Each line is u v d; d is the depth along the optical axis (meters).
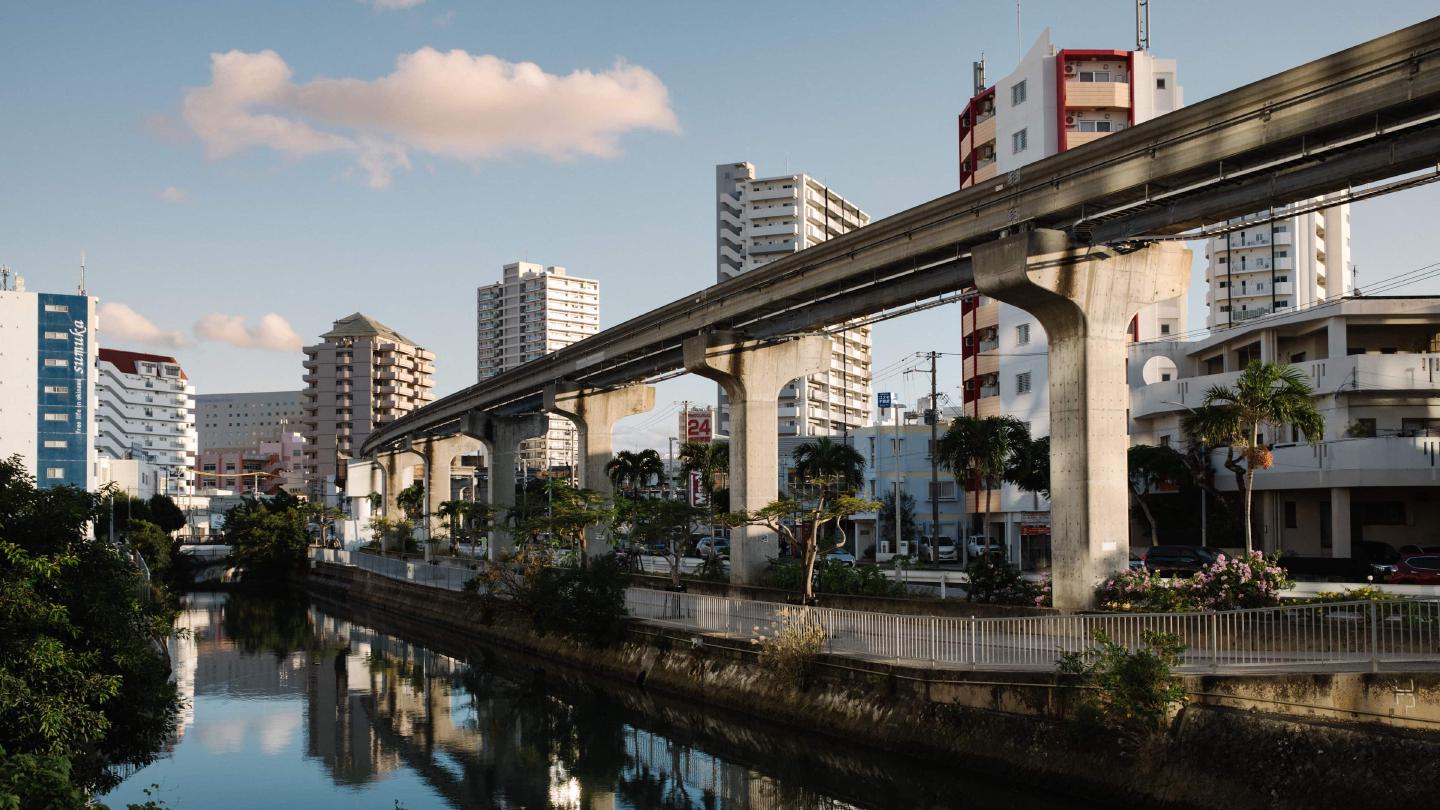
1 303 102.12
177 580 113.44
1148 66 76.88
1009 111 79.50
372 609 82.88
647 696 39.56
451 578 70.06
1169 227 30.64
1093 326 32.84
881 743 27.56
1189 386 62.50
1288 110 25.91
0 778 15.26
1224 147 27.27
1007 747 24.34
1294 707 20.50
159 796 30.02
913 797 26.11
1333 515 52.12
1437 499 53.38
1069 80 76.56
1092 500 32.44
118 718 30.88
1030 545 74.81
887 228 39.00
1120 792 21.48
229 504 180.50
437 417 94.94
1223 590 29.25
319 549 108.19
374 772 32.59
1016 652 25.67
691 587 53.66
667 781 29.84
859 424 169.88
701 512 52.56
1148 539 65.75
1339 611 20.88
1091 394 32.66
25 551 23.33
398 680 49.28
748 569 50.44
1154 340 70.81
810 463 80.00
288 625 73.06
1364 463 50.22
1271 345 59.47
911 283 40.25
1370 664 19.83
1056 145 76.19
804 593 42.50
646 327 57.50
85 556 26.61
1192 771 20.41
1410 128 24.14
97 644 25.97
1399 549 52.03
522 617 54.66
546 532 56.16
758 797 27.41
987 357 78.44
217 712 42.44
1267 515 57.81
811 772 29.48
